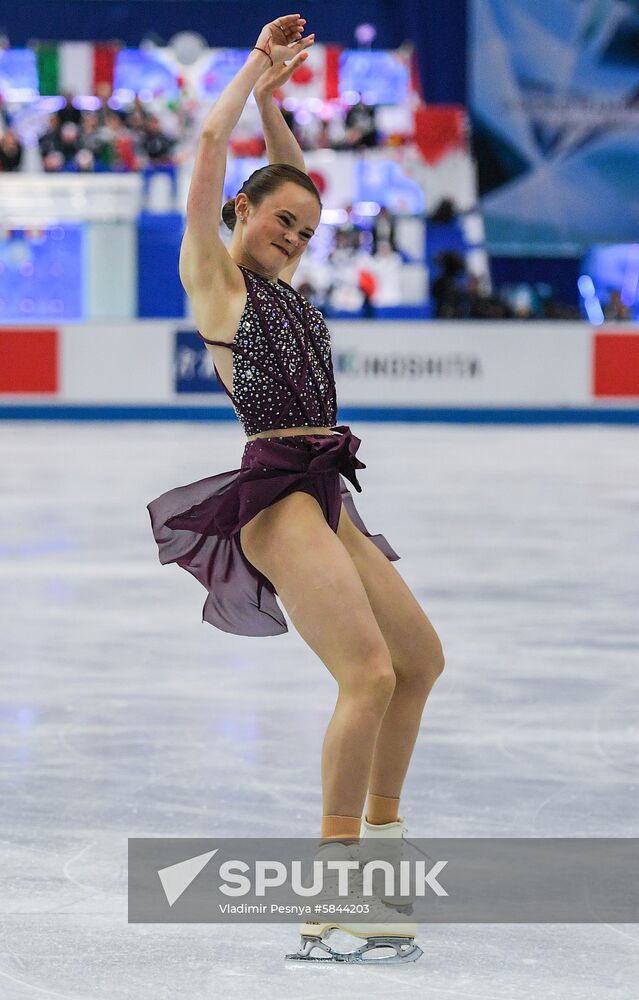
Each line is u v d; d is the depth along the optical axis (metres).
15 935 7.74
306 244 8.45
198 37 48.16
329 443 7.95
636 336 45.78
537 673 14.17
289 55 8.38
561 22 48.16
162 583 19.27
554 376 45.75
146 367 45.66
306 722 12.34
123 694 13.34
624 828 9.60
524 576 19.80
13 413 45.72
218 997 6.94
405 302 48.88
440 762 11.15
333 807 7.67
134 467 32.81
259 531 7.94
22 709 12.76
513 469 33.53
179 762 11.10
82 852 9.06
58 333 45.62
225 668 14.49
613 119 48.62
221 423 45.72
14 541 22.55
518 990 7.05
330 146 49.72
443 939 7.77
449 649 15.23
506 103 48.72
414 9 48.19
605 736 11.93
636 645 15.52
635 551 22.14
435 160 49.53
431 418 45.62
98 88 49.97
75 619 16.84
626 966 7.38
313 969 7.34
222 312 8.09
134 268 47.75
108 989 7.02
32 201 47.22
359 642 7.61
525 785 10.55
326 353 8.49
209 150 7.98
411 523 24.73
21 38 48.25
